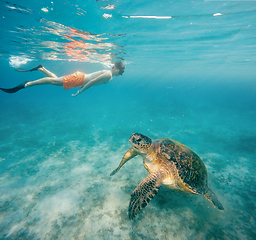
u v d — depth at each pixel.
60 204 2.02
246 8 2.91
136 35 4.38
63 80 2.21
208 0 2.63
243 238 1.59
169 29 3.96
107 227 1.71
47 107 11.85
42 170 2.87
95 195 2.16
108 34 4.23
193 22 3.54
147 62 10.59
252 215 1.86
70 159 3.29
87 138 4.66
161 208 1.94
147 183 1.51
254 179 2.53
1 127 5.77
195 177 1.67
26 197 2.16
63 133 5.15
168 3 2.72
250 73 21.72
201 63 11.32
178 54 7.58
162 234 1.63
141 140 1.65
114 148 3.85
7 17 3.27
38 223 1.77
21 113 8.93
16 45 5.64
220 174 2.69
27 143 4.21
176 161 1.67
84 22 3.46
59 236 1.63
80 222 1.77
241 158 3.24
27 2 2.71
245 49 6.35
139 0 2.61
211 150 3.70
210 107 11.23
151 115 8.14
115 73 2.62
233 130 5.33
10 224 1.76
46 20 3.38
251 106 11.81
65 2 2.70
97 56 7.46
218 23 3.63
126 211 1.90
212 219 1.80
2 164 3.08
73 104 14.62
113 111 9.80
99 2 2.68
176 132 5.21
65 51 6.54
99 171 2.80
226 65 12.42
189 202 2.04
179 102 14.20
